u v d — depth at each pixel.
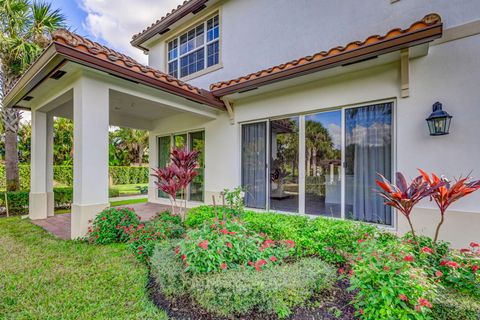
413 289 2.48
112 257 4.58
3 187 15.09
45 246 5.19
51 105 7.42
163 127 10.46
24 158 20.69
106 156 5.69
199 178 9.18
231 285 2.78
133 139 29.05
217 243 3.31
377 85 5.24
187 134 9.64
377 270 2.64
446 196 3.47
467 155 4.38
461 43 4.48
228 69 8.70
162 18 10.07
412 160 4.83
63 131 21.73
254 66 8.02
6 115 10.14
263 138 7.29
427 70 4.72
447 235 4.51
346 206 5.70
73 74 5.54
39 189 8.17
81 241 5.32
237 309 2.78
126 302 3.20
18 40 9.29
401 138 4.95
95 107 5.49
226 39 8.77
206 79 9.38
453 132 4.50
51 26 9.92
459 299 2.73
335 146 5.91
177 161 6.71
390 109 5.20
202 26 9.69
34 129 8.14
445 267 3.11
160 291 3.45
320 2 6.64
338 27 6.32
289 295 2.86
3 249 5.02
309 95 6.23
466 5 4.55
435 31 3.97
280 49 7.42
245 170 7.73
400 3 5.41
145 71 5.94
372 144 5.39
